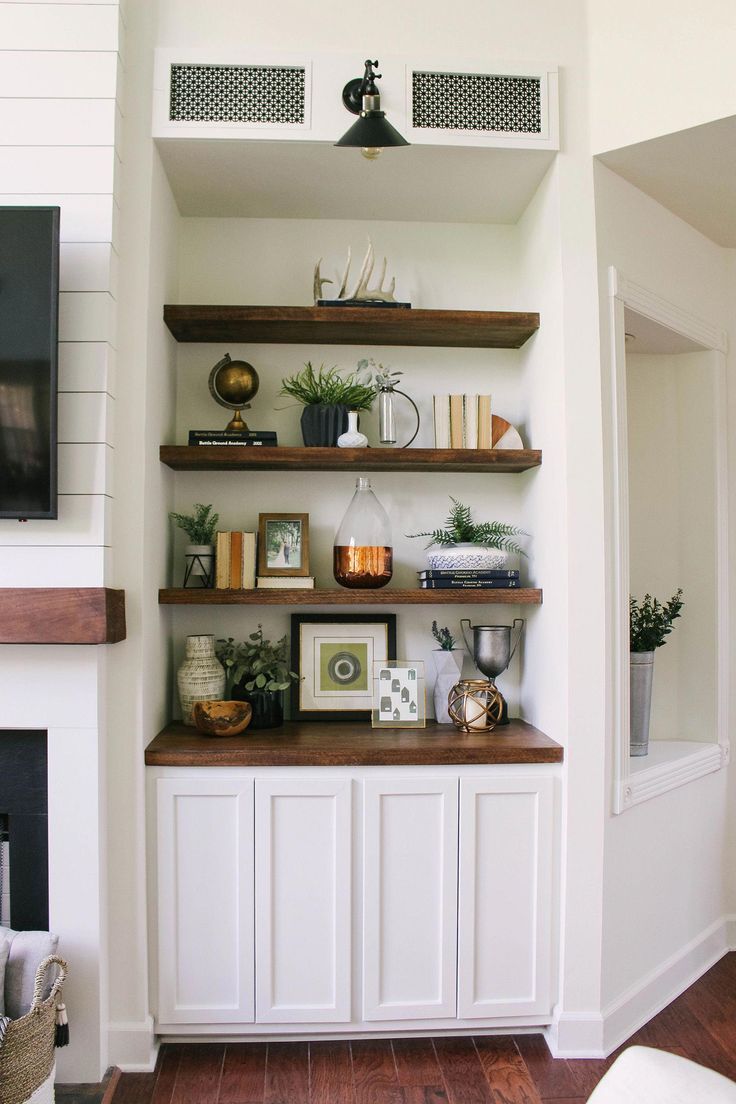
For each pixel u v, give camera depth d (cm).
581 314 241
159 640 254
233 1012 234
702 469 302
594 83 244
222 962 234
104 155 226
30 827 224
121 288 233
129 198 235
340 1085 222
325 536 287
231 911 234
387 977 238
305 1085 222
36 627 213
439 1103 215
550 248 251
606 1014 239
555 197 246
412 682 268
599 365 241
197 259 287
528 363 280
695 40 227
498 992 240
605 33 243
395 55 242
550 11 247
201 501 284
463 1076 227
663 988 265
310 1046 241
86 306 225
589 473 240
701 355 302
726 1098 117
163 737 249
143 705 232
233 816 234
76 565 220
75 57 228
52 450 213
